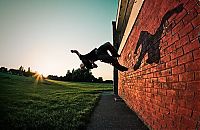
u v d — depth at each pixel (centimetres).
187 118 263
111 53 481
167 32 330
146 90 505
